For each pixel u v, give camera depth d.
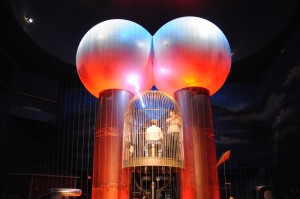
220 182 11.35
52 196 5.20
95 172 5.20
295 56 9.66
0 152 10.58
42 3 9.90
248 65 11.49
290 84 10.07
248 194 11.10
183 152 5.00
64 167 11.70
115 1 10.77
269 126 11.75
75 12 10.62
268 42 10.17
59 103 12.38
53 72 12.27
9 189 10.34
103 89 5.57
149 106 5.62
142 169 4.74
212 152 5.19
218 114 12.34
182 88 5.48
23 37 10.04
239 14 10.56
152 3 10.81
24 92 11.76
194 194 4.86
